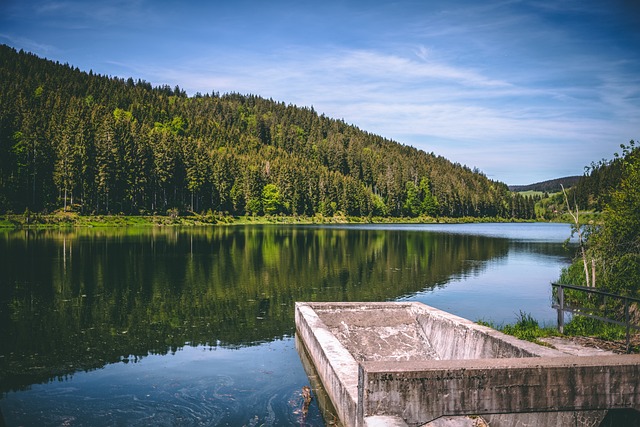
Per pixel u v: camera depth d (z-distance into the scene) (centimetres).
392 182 17562
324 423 1084
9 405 1197
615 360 823
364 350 1695
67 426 1080
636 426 825
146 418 1123
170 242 6138
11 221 8644
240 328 1997
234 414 1142
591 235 2061
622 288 1873
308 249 5538
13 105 13375
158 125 19325
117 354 1627
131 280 3183
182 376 1408
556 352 1061
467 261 4566
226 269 3775
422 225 14688
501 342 1203
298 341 1794
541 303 2602
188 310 2331
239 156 16850
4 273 3409
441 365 805
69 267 3731
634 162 1936
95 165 10300
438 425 1075
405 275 3600
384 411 786
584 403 801
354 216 16012
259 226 11625
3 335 1853
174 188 11869
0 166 9700
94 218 9781
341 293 2836
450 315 1644
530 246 6469
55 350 1670
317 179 15675
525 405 795
